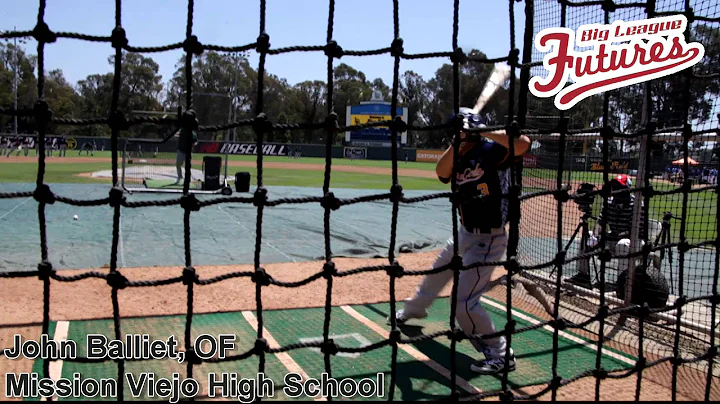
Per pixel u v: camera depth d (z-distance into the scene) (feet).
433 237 29.89
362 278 20.51
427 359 13.47
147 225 28.91
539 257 22.66
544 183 21.30
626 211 18.44
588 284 19.43
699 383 12.78
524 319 16.99
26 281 17.80
